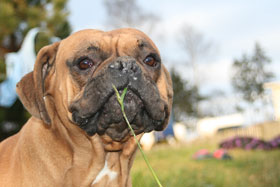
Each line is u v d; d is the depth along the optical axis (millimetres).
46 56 3131
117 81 2596
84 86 2816
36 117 2893
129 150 3125
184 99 36531
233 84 31500
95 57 2887
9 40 13211
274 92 30125
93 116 2752
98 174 3051
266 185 6918
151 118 2914
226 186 6836
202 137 21734
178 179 6617
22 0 13008
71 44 2992
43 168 2803
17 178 2803
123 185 3188
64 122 2902
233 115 35094
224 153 11039
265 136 20750
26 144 2879
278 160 10125
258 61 30875
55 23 12992
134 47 3023
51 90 3104
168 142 21688
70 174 2912
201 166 9406
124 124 2781
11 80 8102
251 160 10391
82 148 2924
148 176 5867
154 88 2795
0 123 11469
